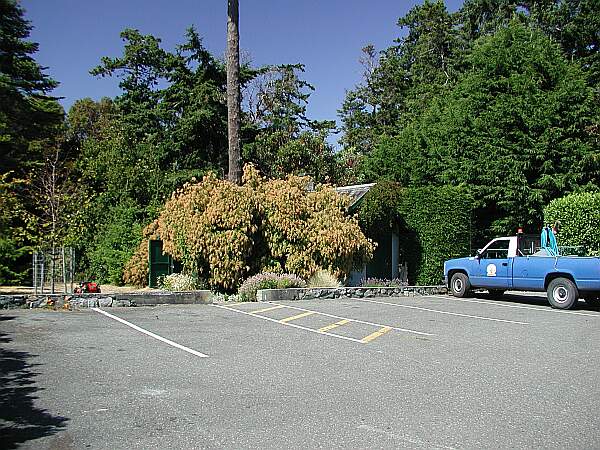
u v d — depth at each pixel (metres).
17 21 31.31
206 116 29.06
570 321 13.88
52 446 5.18
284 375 7.92
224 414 6.15
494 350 10.02
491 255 18.83
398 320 13.55
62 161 30.05
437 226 21.73
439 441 5.42
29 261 21.62
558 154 23.41
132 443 5.27
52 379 7.54
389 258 22.84
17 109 30.64
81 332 11.13
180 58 31.05
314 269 18.75
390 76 49.09
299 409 6.36
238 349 9.70
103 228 23.55
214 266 17.75
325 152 34.06
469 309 16.08
